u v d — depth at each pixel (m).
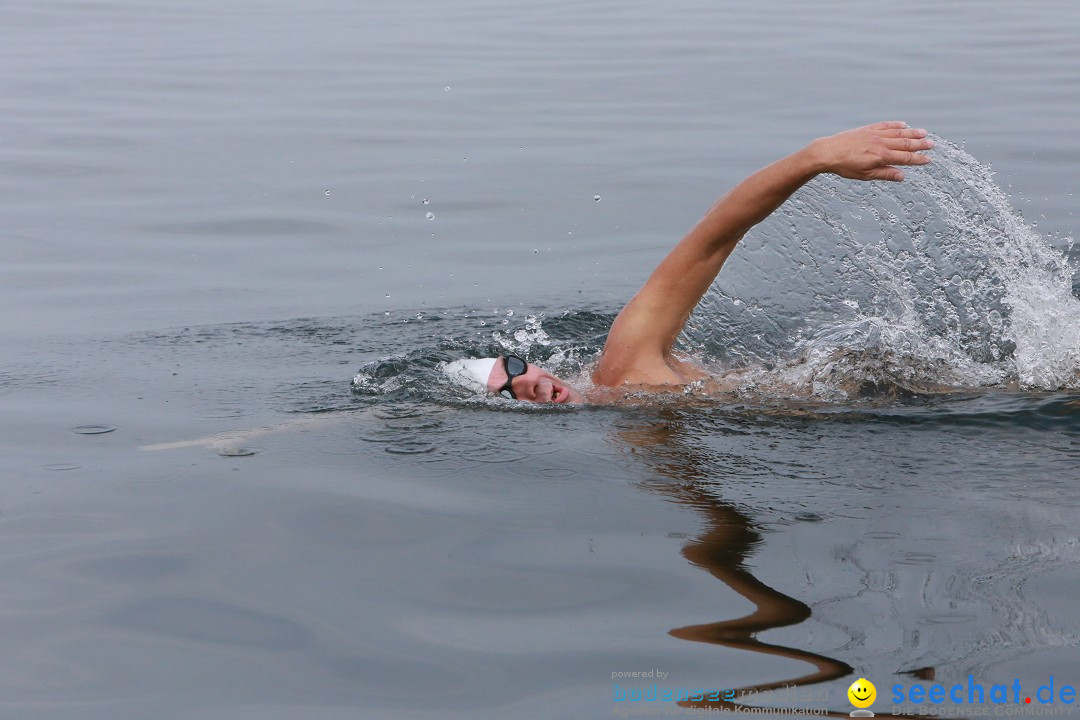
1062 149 27.36
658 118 32.59
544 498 10.45
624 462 11.18
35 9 54.34
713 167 27.61
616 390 13.45
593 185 27.05
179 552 9.70
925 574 8.55
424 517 10.16
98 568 9.47
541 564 9.23
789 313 15.26
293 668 7.98
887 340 14.44
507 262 22.47
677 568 8.99
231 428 12.91
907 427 11.62
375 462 11.52
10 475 11.59
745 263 15.98
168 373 15.62
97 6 55.78
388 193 27.19
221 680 7.86
